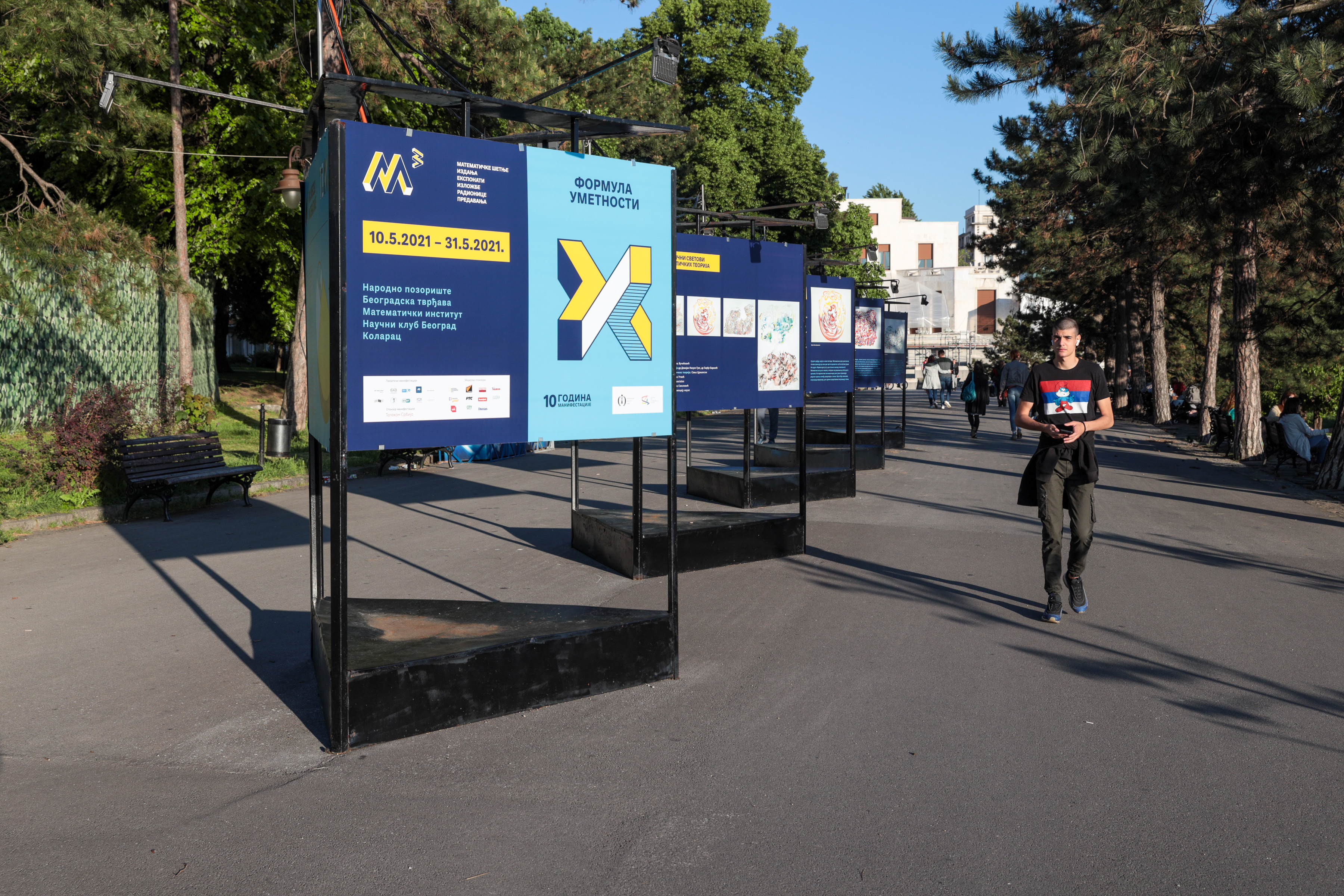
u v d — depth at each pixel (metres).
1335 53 10.38
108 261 13.02
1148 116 12.31
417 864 3.12
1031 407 6.20
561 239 4.81
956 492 12.16
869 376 14.83
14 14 13.20
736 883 3.00
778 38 41.75
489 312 4.59
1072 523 6.20
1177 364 40.81
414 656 4.29
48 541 8.91
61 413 11.60
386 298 4.26
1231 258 16.77
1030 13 14.75
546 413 4.80
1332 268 15.16
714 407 8.55
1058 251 29.31
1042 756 4.00
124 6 17.25
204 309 22.62
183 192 17.67
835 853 3.18
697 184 36.84
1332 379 21.66
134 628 5.98
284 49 18.89
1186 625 6.02
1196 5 11.88
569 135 5.45
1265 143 12.84
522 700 4.54
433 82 19.27
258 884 2.99
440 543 8.85
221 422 21.19
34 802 3.57
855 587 7.08
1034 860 3.14
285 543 8.83
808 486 11.23
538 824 3.40
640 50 9.86
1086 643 5.64
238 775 3.82
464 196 4.48
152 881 3.00
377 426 4.24
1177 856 3.17
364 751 4.06
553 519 10.30
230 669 5.19
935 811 3.49
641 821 3.42
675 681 4.99
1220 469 15.26
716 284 8.53
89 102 15.41
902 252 78.25
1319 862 3.13
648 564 7.37
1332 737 4.22
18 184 22.00
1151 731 4.28
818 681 4.96
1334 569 7.69
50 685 4.91
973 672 5.11
